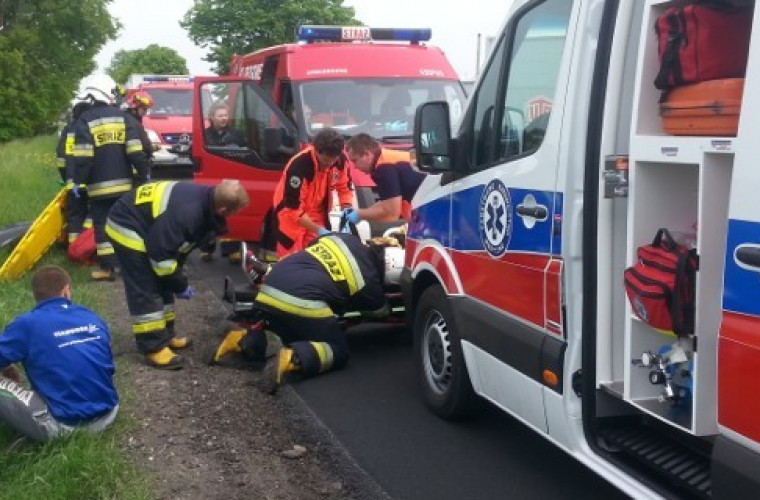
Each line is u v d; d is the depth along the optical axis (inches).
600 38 142.2
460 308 189.6
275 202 280.7
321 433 202.5
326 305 241.9
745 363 110.9
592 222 143.5
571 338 148.9
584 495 172.4
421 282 218.4
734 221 112.0
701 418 124.7
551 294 153.0
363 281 245.6
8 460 174.1
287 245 277.3
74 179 334.3
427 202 208.8
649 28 131.8
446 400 205.3
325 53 375.6
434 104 190.5
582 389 147.5
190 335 274.7
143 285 237.6
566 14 153.5
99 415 184.7
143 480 169.9
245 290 260.1
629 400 138.3
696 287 122.2
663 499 131.2
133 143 336.8
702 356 123.0
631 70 139.8
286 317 239.6
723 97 117.0
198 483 173.6
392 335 283.4
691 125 122.9
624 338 141.3
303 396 227.5
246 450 191.9
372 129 358.3
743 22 119.0
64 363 179.2
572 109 147.6
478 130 184.5
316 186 276.7
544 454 191.9
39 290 186.4
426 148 192.9
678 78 124.2
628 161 136.4
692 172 136.0
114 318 290.4
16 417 177.0
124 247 234.4
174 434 197.3
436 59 388.2
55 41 1635.1
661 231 131.6
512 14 173.2
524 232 161.8
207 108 364.8
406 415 214.1
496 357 173.3
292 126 342.0
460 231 190.4
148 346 239.9
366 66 373.4
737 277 111.7
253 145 353.4
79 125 332.5
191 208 230.2
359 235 271.0
